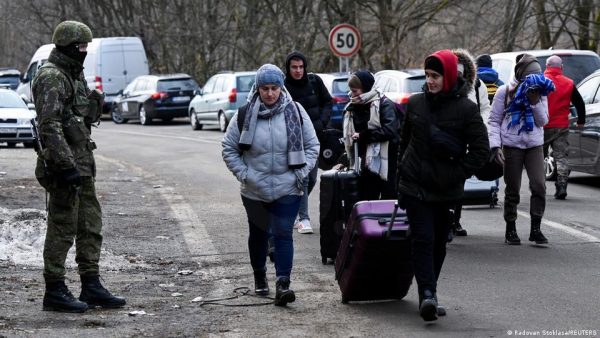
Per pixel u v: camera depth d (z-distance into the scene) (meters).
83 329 11.32
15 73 87.94
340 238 15.16
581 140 25.03
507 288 13.54
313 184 18.22
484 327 11.38
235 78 52.06
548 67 22.84
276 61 69.06
